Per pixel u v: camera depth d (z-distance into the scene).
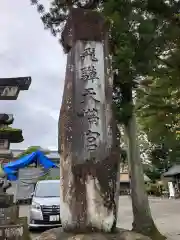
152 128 10.48
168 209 16.59
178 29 6.54
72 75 5.80
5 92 7.88
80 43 5.91
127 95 7.16
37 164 18.61
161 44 6.61
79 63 5.80
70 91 5.72
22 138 10.55
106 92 5.68
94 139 5.33
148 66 6.49
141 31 6.09
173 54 7.21
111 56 6.27
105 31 6.14
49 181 11.89
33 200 10.57
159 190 32.03
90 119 5.44
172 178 30.09
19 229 6.40
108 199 5.09
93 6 6.86
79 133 5.41
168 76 7.62
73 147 5.38
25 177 17.81
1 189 7.19
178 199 25.73
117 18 6.23
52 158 30.61
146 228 8.04
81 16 6.12
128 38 6.22
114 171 5.29
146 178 29.20
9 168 17.11
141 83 8.24
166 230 9.86
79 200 5.09
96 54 5.83
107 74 5.82
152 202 22.08
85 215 5.00
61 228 5.39
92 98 5.55
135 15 6.36
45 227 10.14
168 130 10.48
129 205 20.12
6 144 10.06
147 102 9.06
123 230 5.31
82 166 5.23
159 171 33.62
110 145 5.38
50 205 10.05
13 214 6.74
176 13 6.76
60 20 8.42
